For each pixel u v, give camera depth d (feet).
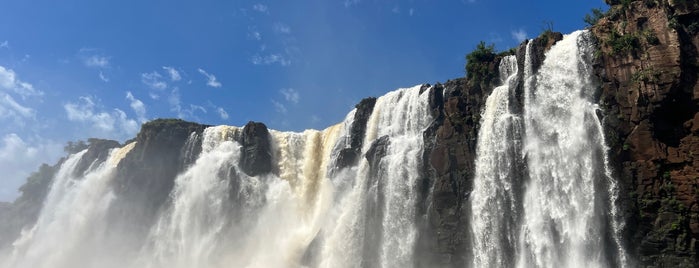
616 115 168.25
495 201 185.78
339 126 280.72
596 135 169.48
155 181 293.64
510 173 184.75
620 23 179.01
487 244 183.93
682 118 162.91
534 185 178.09
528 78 191.01
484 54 214.90
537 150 180.45
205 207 274.36
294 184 278.05
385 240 212.02
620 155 164.55
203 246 264.93
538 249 171.42
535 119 184.24
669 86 160.35
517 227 178.91
